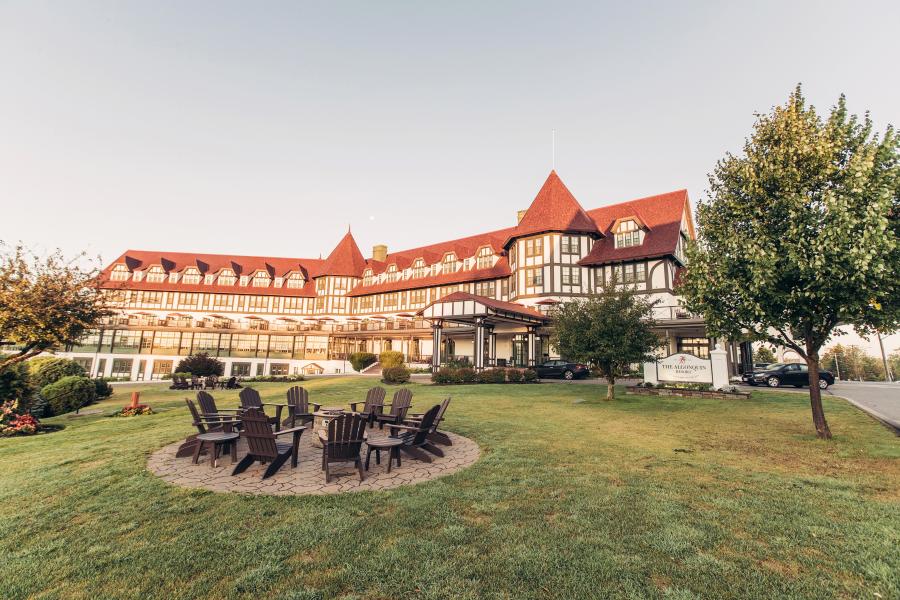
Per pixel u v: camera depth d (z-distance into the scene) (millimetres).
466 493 5715
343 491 5859
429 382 24344
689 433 9805
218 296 54250
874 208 7398
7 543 4348
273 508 5203
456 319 28172
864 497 5547
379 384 23516
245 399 9984
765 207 9258
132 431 10789
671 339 31312
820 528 4578
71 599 3396
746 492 5742
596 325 15523
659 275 30250
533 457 7645
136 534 4516
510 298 36531
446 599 3328
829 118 8859
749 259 8633
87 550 4176
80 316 14750
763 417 11945
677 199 34125
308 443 9156
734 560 3920
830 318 8930
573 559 3916
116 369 48062
